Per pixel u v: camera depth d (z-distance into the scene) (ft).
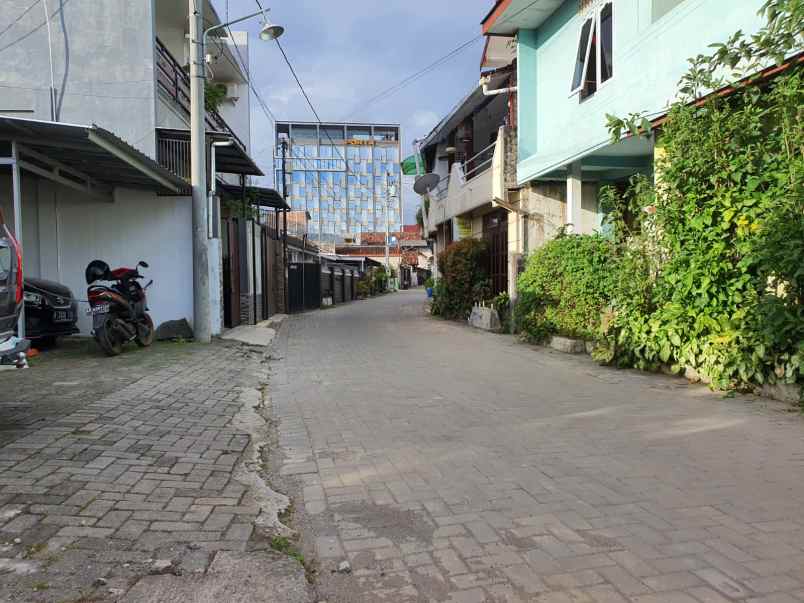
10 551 10.00
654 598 8.95
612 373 27.40
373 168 235.20
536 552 10.50
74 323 32.96
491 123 65.00
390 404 22.24
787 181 19.97
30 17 38.34
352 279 127.44
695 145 23.00
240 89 77.77
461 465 15.21
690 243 23.65
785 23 19.79
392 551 10.66
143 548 10.38
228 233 48.88
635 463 15.10
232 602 8.82
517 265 44.88
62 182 30.76
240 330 45.52
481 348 37.70
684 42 26.58
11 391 21.80
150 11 39.55
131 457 15.01
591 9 36.04
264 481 14.24
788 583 9.29
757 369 21.11
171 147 40.60
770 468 14.49
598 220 42.65
